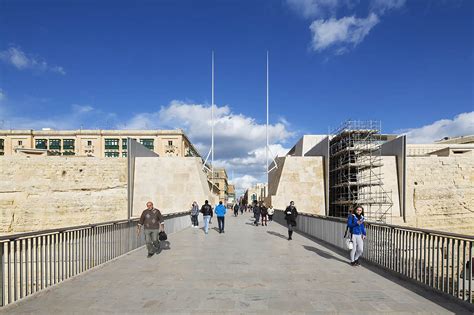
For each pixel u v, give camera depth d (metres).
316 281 6.97
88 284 6.69
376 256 8.70
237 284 6.70
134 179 34.66
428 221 33.53
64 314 5.00
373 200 33.31
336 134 38.50
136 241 11.70
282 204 35.44
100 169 33.62
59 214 31.66
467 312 5.09
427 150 48.47
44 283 6.85
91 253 8.28
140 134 94.50
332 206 39.31
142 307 5.29
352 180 34.53
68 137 93.50
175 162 35.00
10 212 30.98
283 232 17.81
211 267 8.38
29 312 5.07
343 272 7.85
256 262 9.08
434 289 6.09
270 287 6.48
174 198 34.22
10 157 32.00
